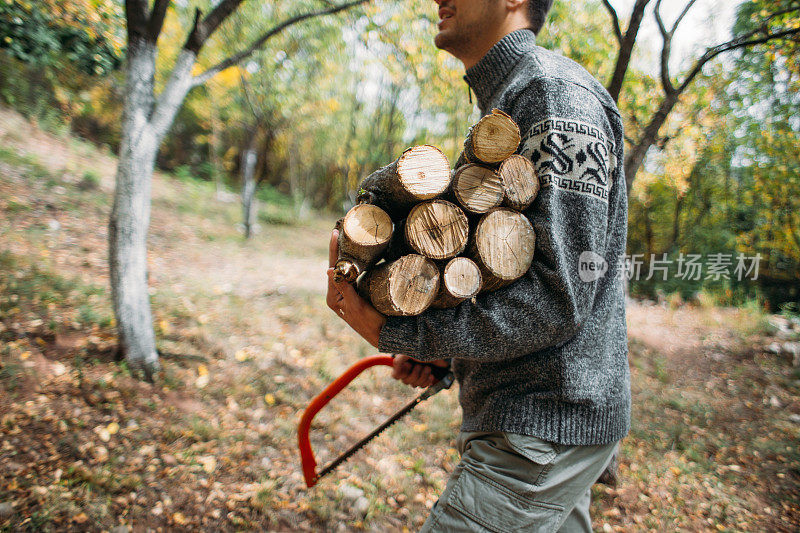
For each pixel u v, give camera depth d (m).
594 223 0.95
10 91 12.20
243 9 8.09
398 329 0.98
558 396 1.01
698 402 4.54
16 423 3.02
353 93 15.98
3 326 3.90
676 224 9.59
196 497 2.83
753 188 9.12
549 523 1.06
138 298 3.89
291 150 18.27
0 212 6.80
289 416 3.80
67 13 6.27
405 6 5.31
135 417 3.39
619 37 3.20
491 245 0.92
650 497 3.18
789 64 5.47
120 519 2.56
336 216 20.59
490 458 1.08
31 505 2.51
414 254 0.94
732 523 2.96
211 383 4.05
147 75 3.68
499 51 1.19
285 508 2.84
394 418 1.50
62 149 11.73
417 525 2.85
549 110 0.97
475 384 1.13
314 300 6.46
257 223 13.27
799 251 8.78
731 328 6.62
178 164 20.16
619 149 1.06
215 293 6.14
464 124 11.62
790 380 5.12
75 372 3.62
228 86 11.23
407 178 0.92
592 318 1.04
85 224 7.42
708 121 7.29
